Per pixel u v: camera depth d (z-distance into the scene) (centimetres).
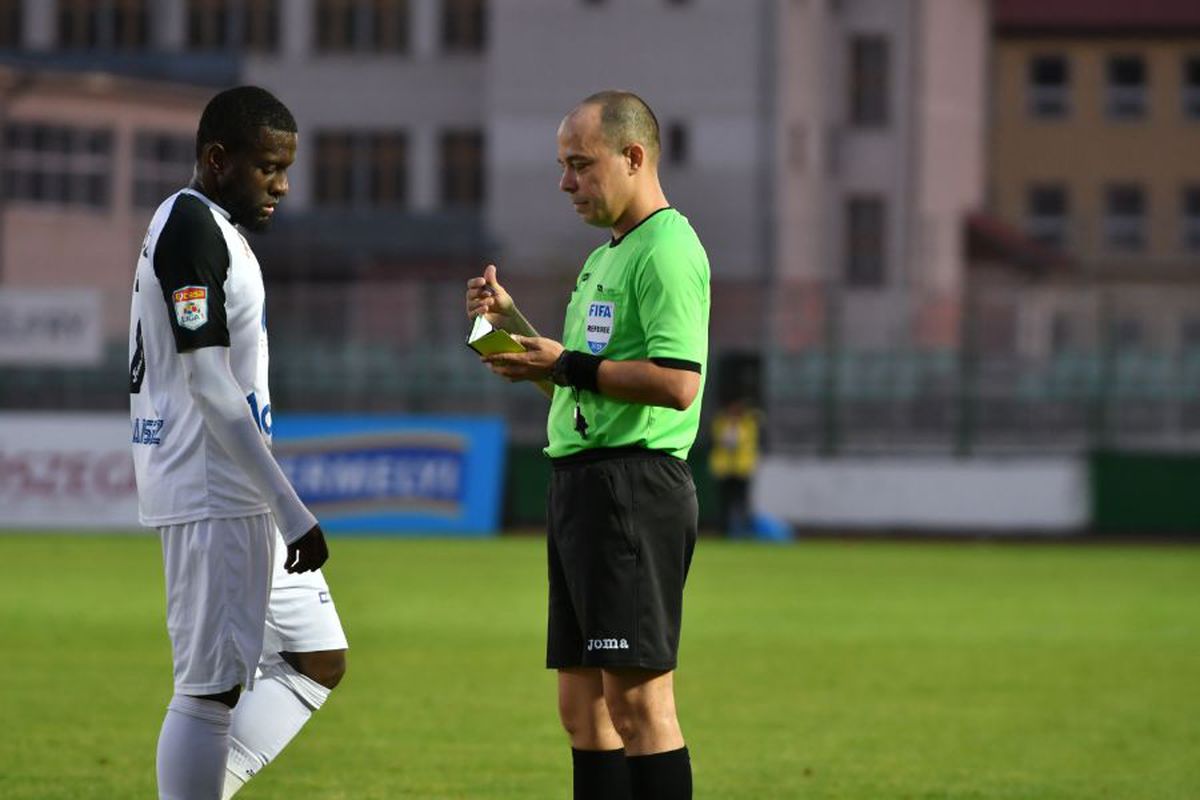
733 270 18738
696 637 5578
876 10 19900
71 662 4775
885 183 19900
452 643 5309
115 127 16600
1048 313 13488
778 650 5259
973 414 11231
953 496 10788
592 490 2280
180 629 2269
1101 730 3909
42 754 3478
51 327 10725
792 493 10975
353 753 3538
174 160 16988
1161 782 3334
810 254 19288
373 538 9700
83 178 16475
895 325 13575
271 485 2205
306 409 12788
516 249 19288
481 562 8188
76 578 7162
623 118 2288
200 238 2219
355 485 10019
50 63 19112
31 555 8225
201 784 2281
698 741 3734
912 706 4222
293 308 12900
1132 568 8375
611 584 2270
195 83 17475
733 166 18800
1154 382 13362
